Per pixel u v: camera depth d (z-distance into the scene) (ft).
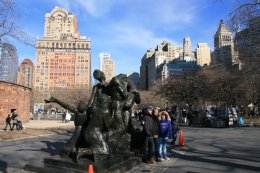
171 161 36.88
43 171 29.12
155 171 31.22
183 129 94.17
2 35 68.33
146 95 288.71
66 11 517.55
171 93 195.21
